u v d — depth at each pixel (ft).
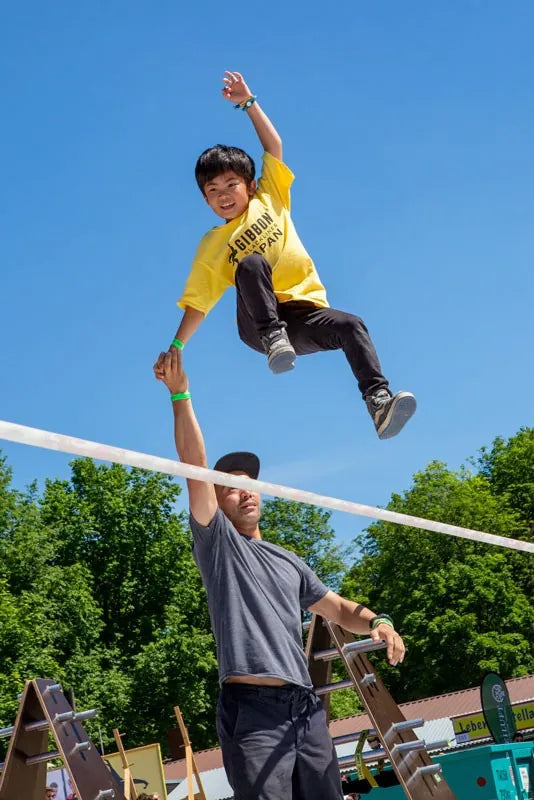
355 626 14.05
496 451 176.45
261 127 17.22
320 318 15.80
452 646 132.16
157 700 118.83
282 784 11.85
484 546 143.84
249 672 12.32
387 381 15.24
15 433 9.63
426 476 153.99
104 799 11.97
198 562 13.44
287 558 13.88
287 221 16.67
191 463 13.50
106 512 132.67
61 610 118.62
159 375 13.76
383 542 150.00
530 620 133.18
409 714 95.71
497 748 19.71
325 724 12.78
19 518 125.70
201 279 16.35
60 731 12.12
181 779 79.20
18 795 12.53
